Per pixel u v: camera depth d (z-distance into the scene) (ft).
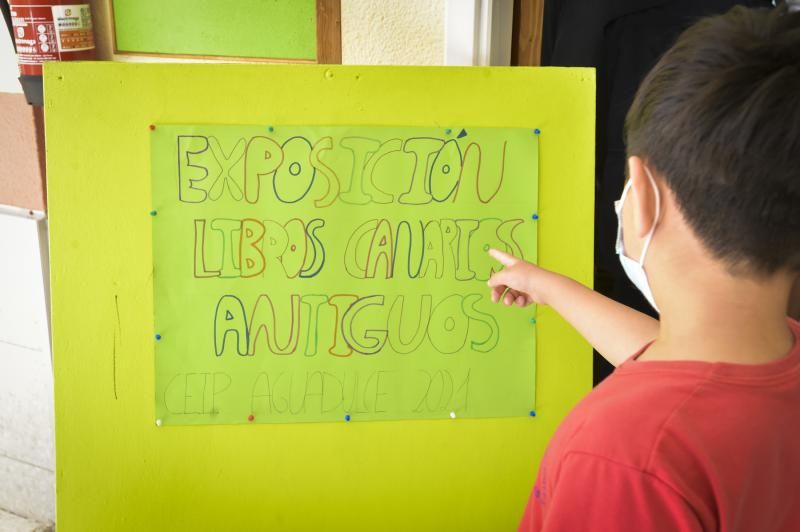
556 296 3.45
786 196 1.76
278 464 4.16
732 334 1.93
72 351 4.04
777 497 1.94
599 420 1.94
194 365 4.09
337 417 4.16
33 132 5.54
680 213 1.92
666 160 1.90
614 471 1.84
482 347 4.20
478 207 4.14
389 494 4.22
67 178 3.97
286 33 5.03
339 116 4.03
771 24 1.84
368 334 4.15
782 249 1.83
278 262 4.08
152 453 4.11
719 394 1.87
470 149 4.10
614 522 1.83
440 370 4.19
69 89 3.93
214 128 3.99
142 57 5.22
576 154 4.18
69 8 4.75
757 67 1.77
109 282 4.03
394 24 4.83
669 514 1.77
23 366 6.12
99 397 4.07
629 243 2.26
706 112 1.78
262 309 4.09
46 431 6.22
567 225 4.20
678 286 2.00
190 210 4.03
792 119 1.72
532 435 4.25
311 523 4.21
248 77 3.99
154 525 4.15
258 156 4.02
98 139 3.96
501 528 4.29
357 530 4.23
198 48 5.16
